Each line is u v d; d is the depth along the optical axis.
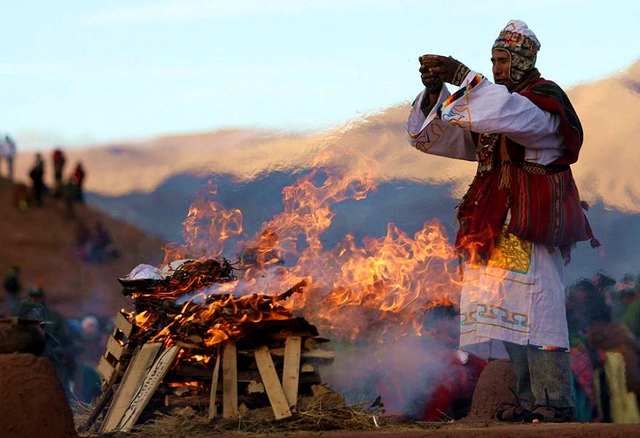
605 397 14.66
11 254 70.00
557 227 11.29
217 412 9.65
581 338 14.95
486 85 11.03
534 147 11.31
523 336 11.23
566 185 11.48
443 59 11.43
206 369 9.74
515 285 11.33
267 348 9.64
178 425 9.27
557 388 11.25
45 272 67.19
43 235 72.69
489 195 11.53
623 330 14.80
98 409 10.52
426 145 12.17
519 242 11.38
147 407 9.80
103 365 10.90
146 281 10.82
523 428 9.26
